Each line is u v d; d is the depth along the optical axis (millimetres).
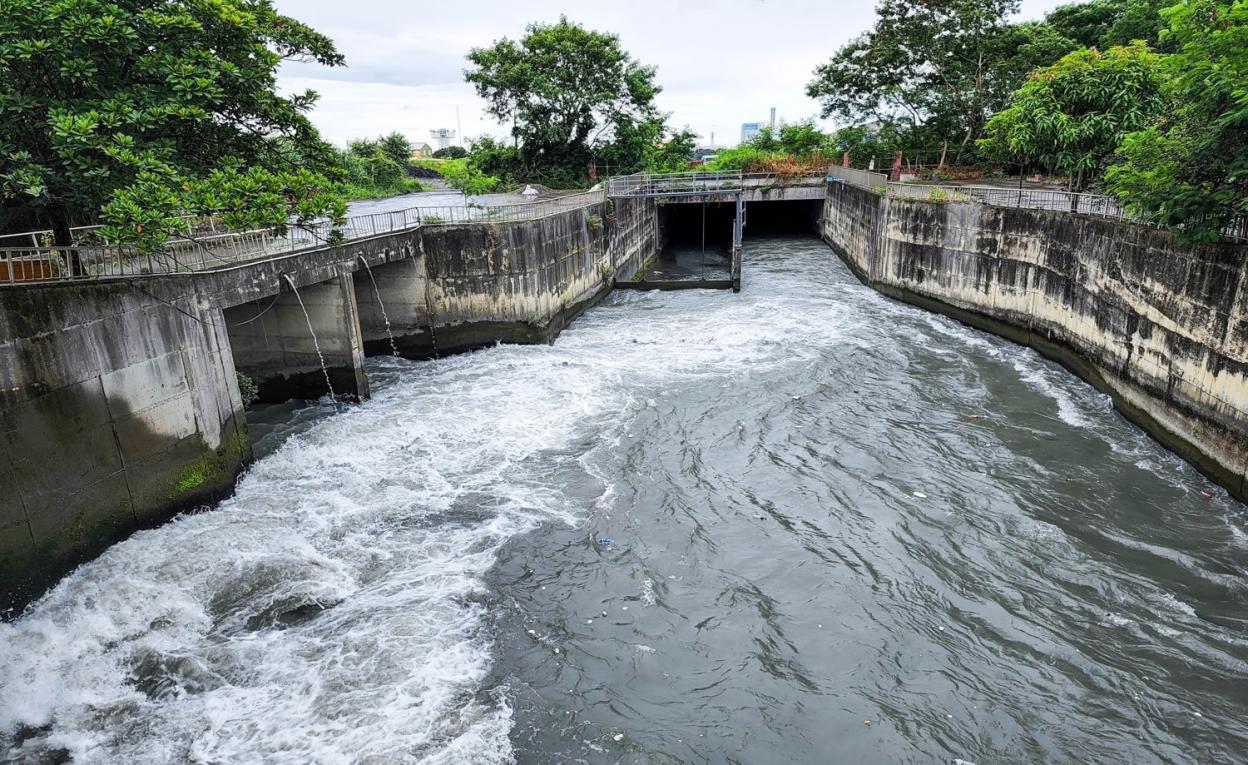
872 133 57125
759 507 15008
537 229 26391
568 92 47062
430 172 64438
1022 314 25969
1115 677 10398
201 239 15828
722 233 61781
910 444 17766
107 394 12922
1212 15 14953
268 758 9070
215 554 13352
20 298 11398
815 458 17094
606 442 18234
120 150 13352
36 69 13875
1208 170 15633
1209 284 16094
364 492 15883
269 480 16578
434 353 26078
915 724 9617
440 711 9812
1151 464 16781
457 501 15469
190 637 11312
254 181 15898
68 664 10625
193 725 9641
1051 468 16516
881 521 14375
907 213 32750
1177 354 17250
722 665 10711
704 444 18000
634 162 52344
